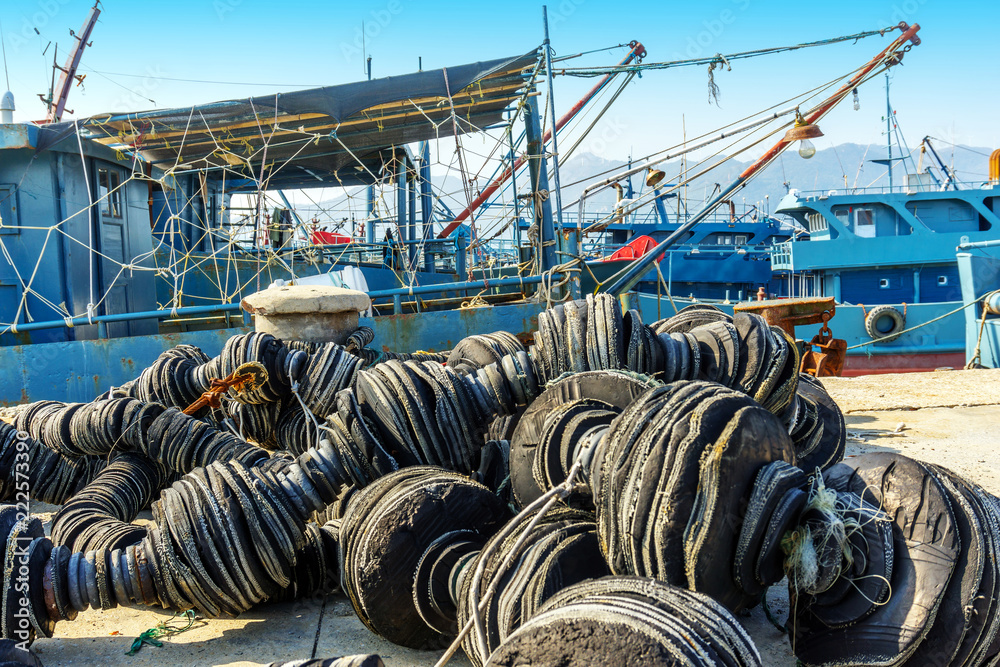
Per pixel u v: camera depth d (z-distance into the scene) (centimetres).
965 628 224
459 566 291
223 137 1314
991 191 2223
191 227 1477
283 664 234
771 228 3069
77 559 312
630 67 1252
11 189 1052
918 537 235
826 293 2317
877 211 2289
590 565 266
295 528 331
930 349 2050
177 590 313
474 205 1463
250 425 598
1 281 1053
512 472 340
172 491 323
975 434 677
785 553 247
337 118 1180
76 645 317
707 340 399
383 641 317
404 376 381
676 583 234
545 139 1299
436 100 1220
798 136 1250
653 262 1293
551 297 1109
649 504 233
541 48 1117
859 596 241
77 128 1045
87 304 1095
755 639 301
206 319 1222
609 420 309
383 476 348
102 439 472
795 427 442
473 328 1075
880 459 258
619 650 189
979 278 1675
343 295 716
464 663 297
